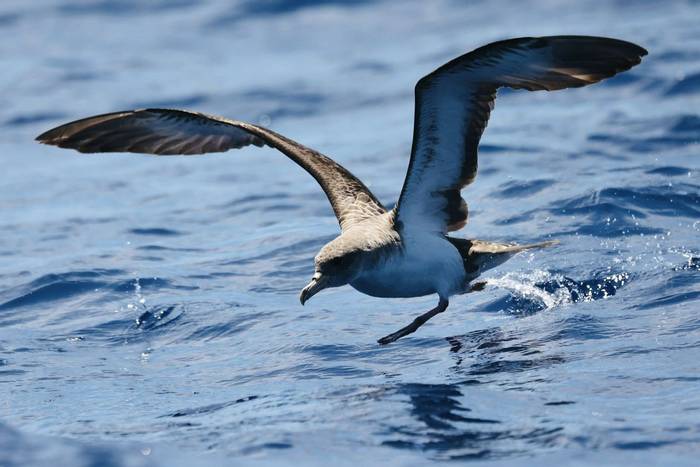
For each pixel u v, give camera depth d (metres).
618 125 24.14
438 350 12.82
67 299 16.19
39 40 39.47
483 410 10.57
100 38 39.66
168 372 12.87
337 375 12.21
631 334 12.51
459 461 9.42
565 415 10.25
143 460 9.88
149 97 32.03
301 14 41.41
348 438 10.07
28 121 30.53
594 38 11.19
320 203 21.78
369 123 28.09
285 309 15.12
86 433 10.70
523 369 11.74
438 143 12.23
